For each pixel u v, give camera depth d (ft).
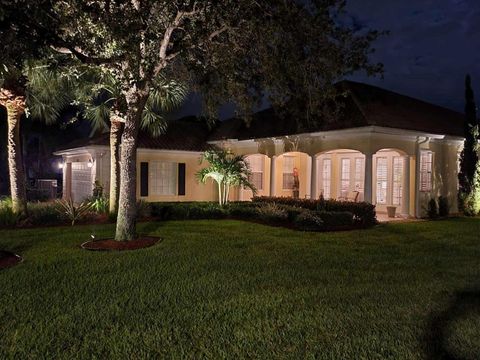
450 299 20.75
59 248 32.32
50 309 18.88
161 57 33.37
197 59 36.58
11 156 43.73
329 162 68.85
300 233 40.75
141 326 16.90
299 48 33.60
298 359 14.17
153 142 65.72
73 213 45.73
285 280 24.08
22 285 22.58
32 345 15.10
